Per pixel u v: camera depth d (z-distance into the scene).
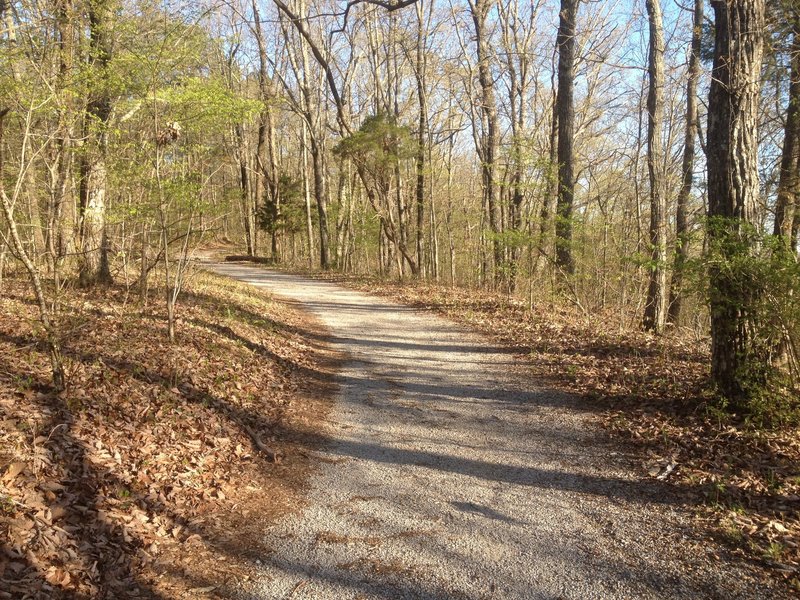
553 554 3.81
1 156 5.03
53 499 3.79
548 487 4.83
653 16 11.50
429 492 4.79
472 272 24.42
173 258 10.62
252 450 5.57
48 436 4.45
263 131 30.33
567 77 13.27
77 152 8.31
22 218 7.98
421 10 20.20
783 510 4.06
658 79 11.55
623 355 8.45
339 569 3.66
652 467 5.00
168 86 8.30
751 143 5.75
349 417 6.70
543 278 13.82
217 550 3.84
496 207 19.16
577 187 20.30
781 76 10.99
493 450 5.67
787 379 5.42
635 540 3.93
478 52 18.75
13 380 5.32
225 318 10.30
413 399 7.33
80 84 7.64
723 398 5.69
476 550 3.88
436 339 10.76
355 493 4.79
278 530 4.16
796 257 5.35
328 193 33.19
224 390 6.83
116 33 8.00
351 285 19.61
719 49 5.82
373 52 23.70
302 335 11.06
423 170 21.31
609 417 6.25
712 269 5.62
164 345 7.67
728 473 4.67
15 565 3.11
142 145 8.62
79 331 7.31
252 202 29.95
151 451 4.89
